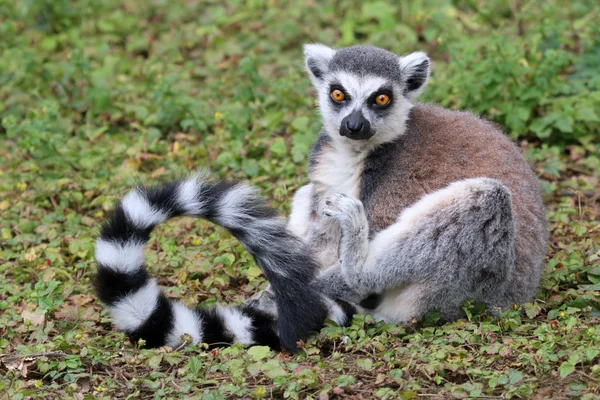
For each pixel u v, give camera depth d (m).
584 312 11.21
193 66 19.89
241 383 9.67
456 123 11.94
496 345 10.04
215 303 11.59
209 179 11.03
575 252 12.80
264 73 19.27
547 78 16.88
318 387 9.57
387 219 11.47
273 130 17.12
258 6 22.12
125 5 22.67
